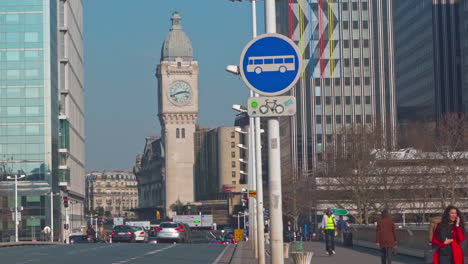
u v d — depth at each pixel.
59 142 183.25
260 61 16.89
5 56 164.88
